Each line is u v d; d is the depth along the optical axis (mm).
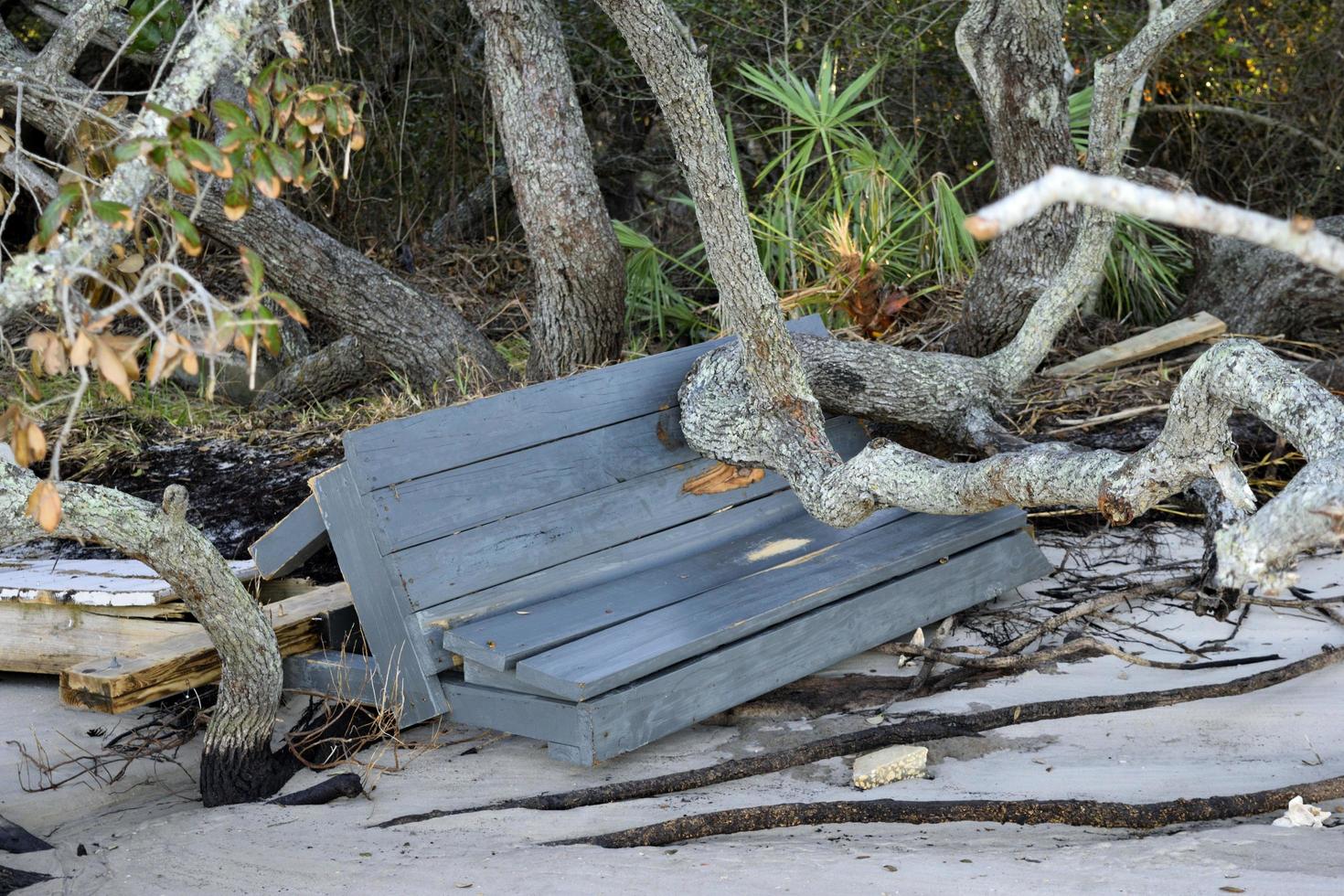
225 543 6773
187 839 4145
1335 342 8367
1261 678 4957
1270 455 6902
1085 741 4629
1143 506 3727
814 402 5254
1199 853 3529
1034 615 5977
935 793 4289
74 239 3039
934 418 6559
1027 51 7625
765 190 11508
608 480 5586
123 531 4086
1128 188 1520
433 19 11969
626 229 9648
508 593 5109
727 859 3727
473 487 5156
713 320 9836
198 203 3107
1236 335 8398
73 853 4137
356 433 4898
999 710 4812
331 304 8281
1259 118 10914
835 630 5219
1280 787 4051
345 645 5242
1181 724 4699
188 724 5352
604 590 5285
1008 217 1485
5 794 4812
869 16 11047
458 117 12492
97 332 2658
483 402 5320
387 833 4160
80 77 10938
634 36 4305
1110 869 3463
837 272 8703
